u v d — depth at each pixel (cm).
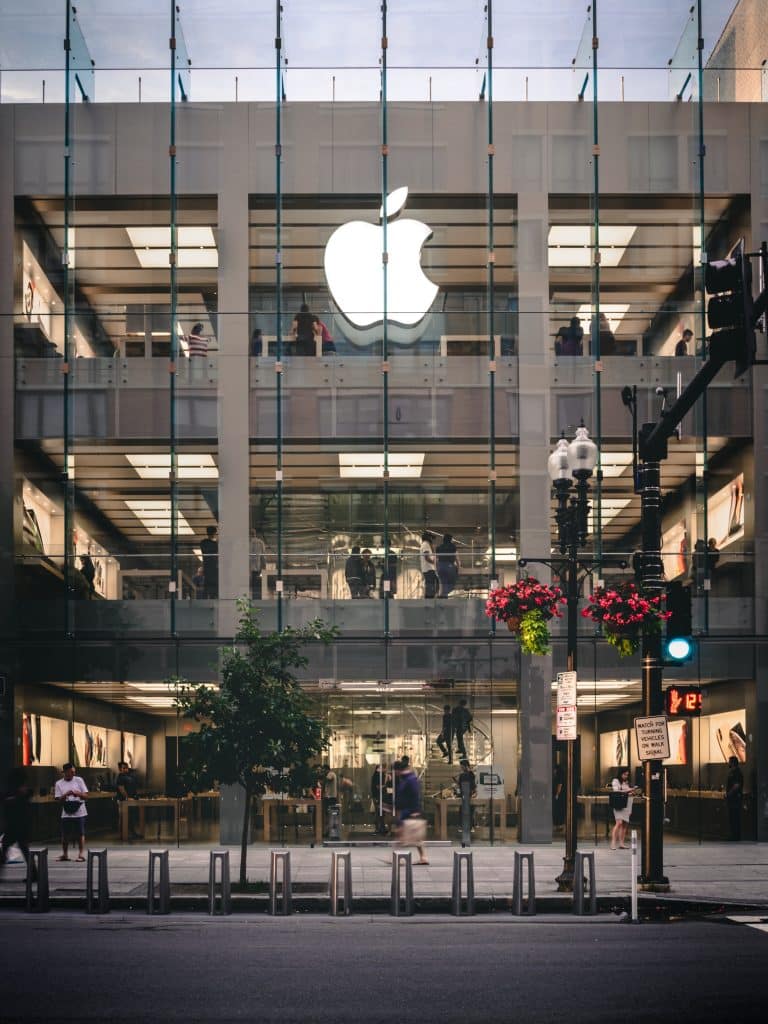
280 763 1906
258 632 1961
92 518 2867
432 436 2855
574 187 2916
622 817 2627
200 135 2909
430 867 2220
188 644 2800
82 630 2802
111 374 2856
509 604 1997
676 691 1795
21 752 2767
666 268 2967
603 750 2784
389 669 2808
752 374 2873
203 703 1900
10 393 2838
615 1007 961
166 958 1216
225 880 1652
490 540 2847
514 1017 920
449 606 2830
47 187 2881
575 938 1383
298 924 1532
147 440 2839
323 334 2884
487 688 2803
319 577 2847
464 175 2912
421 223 2923
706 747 2842
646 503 1864
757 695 2819
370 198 2922
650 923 1543
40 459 2877
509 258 2922
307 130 2922
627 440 2861
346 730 2784
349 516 2880
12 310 2862
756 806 2802
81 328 2873
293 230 2919
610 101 2934
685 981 1083
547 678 2798
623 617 1825
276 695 1909
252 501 2877
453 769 2775
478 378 2875
